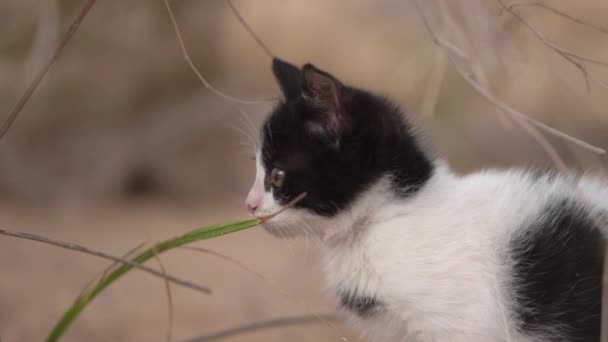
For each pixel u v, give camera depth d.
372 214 4.24
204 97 10.50
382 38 13.59
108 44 9.77
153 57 10.07
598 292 3.97
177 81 10.33
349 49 14.10
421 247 4.05
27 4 9.11
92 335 6.06
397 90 10.04
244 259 8.07
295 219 4.42
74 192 9.94
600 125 8.48
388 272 4.07
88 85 9.86
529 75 5.90
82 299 3.59
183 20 10.09
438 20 5.86
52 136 9.85
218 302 6.82
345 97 4.23
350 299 4.32
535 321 4.00
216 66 10.55
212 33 10.40
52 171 9.88
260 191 4.49
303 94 4.37
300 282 7.38
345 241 4.35
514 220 4.13
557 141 8.39
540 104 8.59
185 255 8.15
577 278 4.00
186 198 10.42
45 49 6.35
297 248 8.41
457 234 4.07
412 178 4.26
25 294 6.72
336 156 4.31
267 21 14.73
